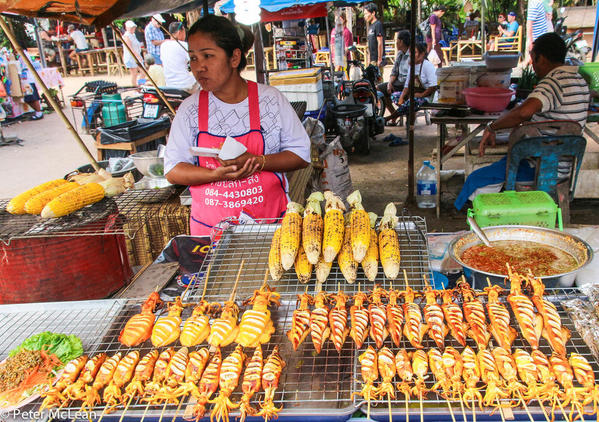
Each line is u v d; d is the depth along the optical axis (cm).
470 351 179
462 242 240
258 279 228
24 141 1107
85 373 183
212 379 174
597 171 579
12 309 229
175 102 704
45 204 264
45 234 243
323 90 933
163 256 294
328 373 180
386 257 218
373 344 191
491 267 221
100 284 269
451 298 204
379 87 1088
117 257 282
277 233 242
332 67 1020
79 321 219
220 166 300
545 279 204
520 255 230
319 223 233
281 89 800
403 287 216
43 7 304
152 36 1239
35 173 862
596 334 182
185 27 861
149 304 212
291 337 187
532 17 1140
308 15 836
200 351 189
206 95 299
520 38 1669
